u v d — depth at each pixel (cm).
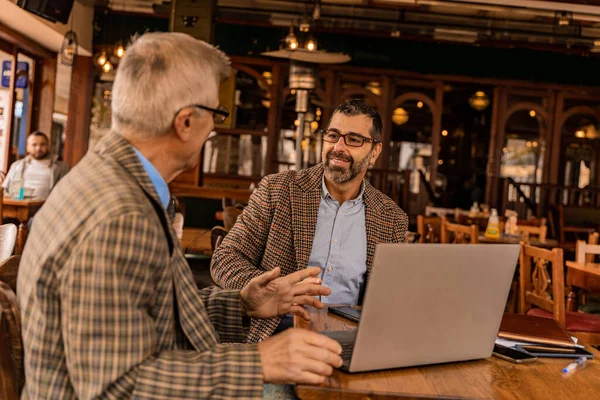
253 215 256
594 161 1223
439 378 148
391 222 261
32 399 125
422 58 1118
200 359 129
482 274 156
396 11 1005
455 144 1552
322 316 201
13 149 952
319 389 133
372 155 254
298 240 250
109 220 121
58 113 1516
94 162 134
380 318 144
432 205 1159
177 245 138
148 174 140
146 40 139
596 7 892
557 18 940
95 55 1037
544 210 1198
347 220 256
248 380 129
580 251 491
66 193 130
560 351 176
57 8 706
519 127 1291
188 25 712
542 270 424
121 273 121
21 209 665
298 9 991
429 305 150
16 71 924
